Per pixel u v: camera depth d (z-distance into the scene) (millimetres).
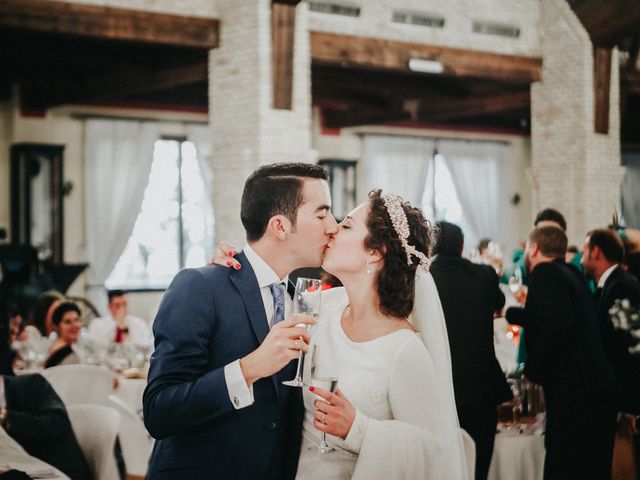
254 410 2289
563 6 11508
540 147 11953
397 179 15180
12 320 6809
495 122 16188
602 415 4234
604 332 4621
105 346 7148
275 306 2396
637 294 4555
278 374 2350
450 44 10945
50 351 6168
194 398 2154
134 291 12766
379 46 10320
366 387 2346
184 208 13305
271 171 2396
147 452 5340
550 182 11867
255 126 9008
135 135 12742
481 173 16109
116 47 10141
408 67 10547
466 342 4035
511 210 16391
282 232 2357
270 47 9000
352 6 10125
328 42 9961
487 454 4098
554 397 4242
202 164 13336
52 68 11148
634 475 4543
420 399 2332
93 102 12422
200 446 2264
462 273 4129
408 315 2475
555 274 4301
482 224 16062
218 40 9352
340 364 2410
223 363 2293
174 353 2229
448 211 15930
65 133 12266
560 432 4234
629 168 17812
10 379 3787
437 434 2340
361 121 13914
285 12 9000
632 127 15969
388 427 2264
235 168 9234
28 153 11773
